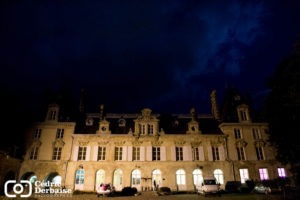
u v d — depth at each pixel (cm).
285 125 1991
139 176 3769
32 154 3869
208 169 3775
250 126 4097
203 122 4469
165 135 3991
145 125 4084
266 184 2977
